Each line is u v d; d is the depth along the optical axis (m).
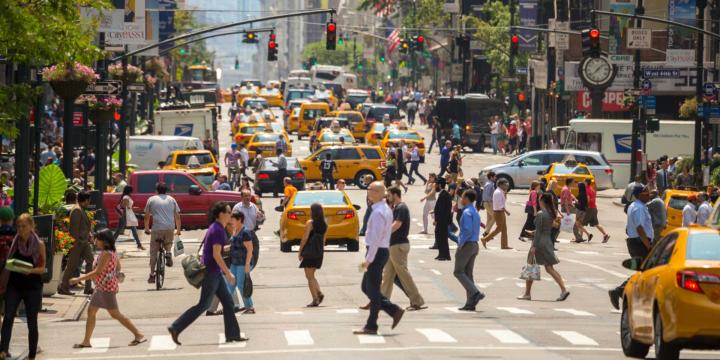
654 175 153.88
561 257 94.25
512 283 76.56
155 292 73.44
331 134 193.12
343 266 84.62
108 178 126.38
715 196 99.44
